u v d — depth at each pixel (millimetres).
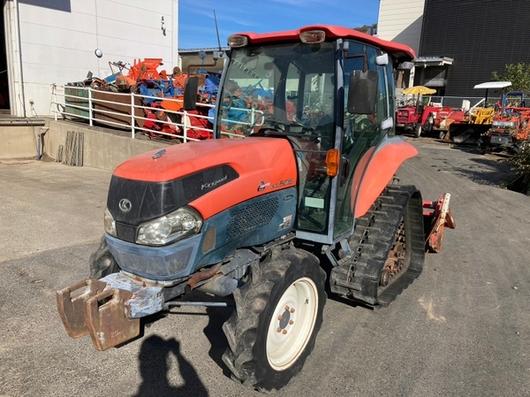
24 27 13648
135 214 2611
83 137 11750
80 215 7141
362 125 3736
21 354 3369
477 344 3680
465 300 4508
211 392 3012
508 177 11336
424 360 3436
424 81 23422
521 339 3777
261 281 2842
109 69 16141
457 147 17484
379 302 3934
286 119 3492
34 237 6020
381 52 3982
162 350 3500
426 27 22797
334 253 3871
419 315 4168
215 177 2725
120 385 3061
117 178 2752
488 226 7195
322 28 3129
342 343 3654
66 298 2467
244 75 3732
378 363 3385
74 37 14961
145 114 10883
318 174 3328
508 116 15750
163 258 2570
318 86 3328
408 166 12969
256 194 2979
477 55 21594
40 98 14375
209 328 3846
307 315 3264
